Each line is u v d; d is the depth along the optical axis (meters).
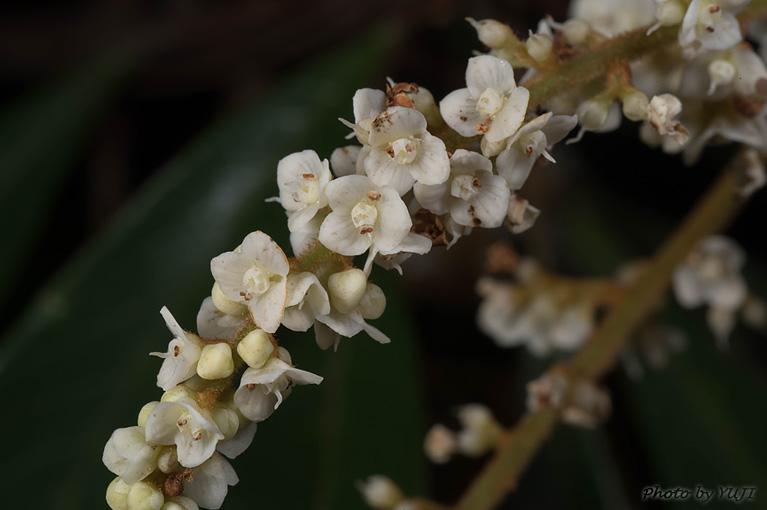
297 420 0.16
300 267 0.12
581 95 0.13
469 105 0.12
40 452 0.16
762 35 0.15
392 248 0.12
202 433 0.12
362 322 0.12
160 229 0.17
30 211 0.19
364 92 0.12
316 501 0.16
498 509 0.19
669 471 0.18
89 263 0.17
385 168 0.12
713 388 0.19
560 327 0.17
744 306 0.18
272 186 0.18
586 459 0.18
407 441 0.16
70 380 0.16
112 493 0.12
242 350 0.12
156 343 0.16
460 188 0.12
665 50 0.14
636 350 0.19
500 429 0.15
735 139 0.14
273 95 0.19
